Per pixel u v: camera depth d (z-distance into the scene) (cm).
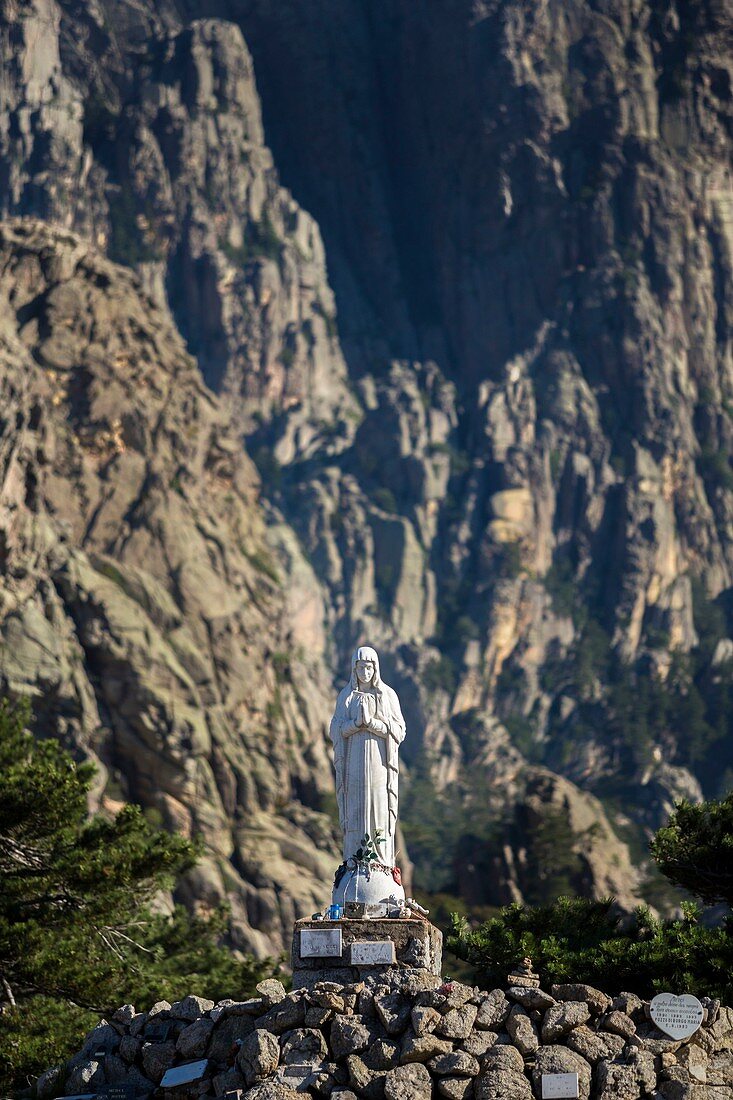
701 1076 2788
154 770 13438
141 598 15200
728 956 3578
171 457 16988
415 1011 2825
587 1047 2797
